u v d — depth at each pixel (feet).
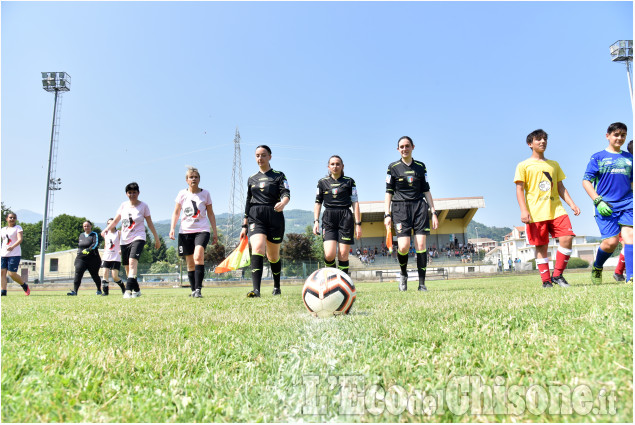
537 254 21.90
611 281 24.25
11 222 37.06
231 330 9.90
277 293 26.35
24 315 14.58
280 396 5.16
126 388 5.63
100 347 8.17
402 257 25.66
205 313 13.89
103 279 38.86
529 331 7.75
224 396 5.27
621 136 19.76
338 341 7.99
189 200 26.37
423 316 10.53
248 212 24.98
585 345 6.35
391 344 7.50
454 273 110.93
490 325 8.73
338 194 23.81
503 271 109.81
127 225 28.71
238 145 222.89
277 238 24.68
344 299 12.05
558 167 21.70
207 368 6.47
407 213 25.17
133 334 9.71
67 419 4.61
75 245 247.09
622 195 19.89
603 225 20.36
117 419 4.59
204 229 26.32
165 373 6.31
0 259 36.32
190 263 27.07
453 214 150.61
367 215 146.30
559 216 21.06
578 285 20.36
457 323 9.21
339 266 24.59
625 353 5.76
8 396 5.16
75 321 12.57
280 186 24.27
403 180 25.08
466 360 6.25
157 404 5.00
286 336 8.74
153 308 16.60
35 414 4.68
